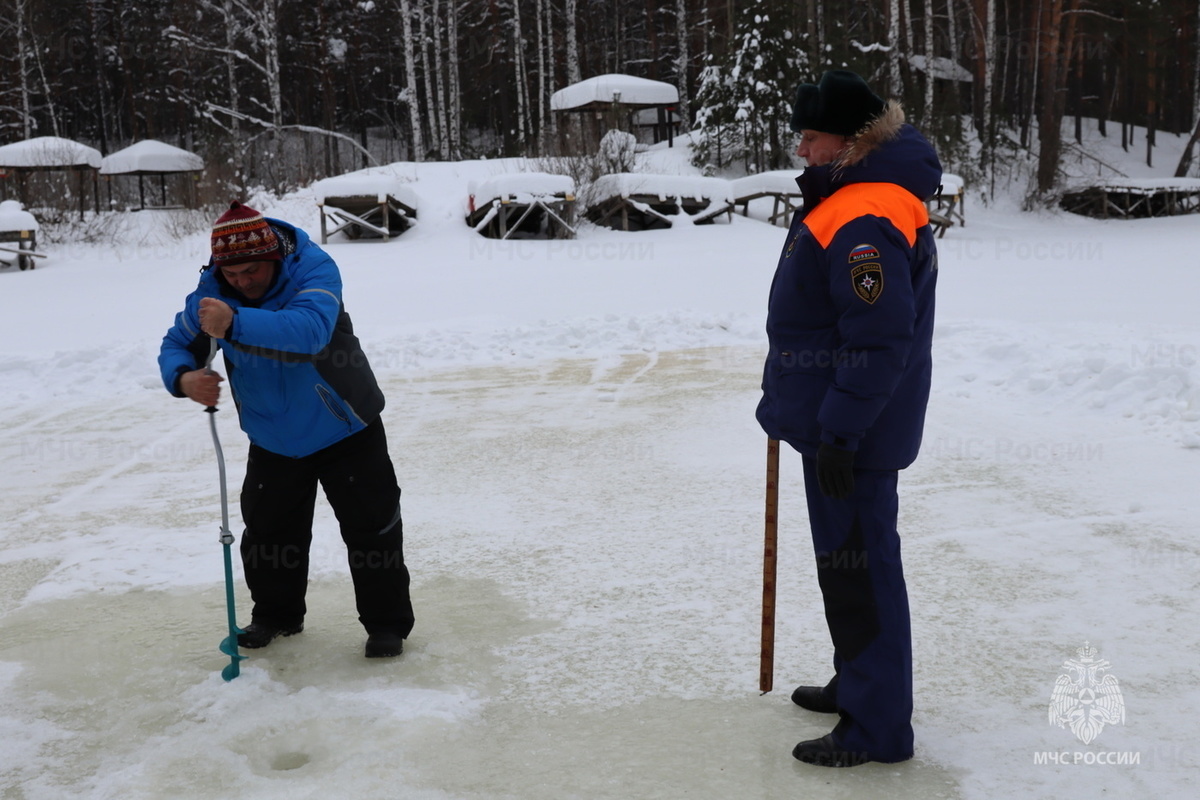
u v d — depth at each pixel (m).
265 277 3.02
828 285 2.45
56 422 7.57
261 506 3.33
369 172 27.31
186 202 26.78
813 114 2.46
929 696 2.95
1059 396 6.79
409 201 22.22
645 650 3.35
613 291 13.70
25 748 2.80
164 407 8.04
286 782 2.57
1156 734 2.68
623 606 3.74
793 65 29.72
